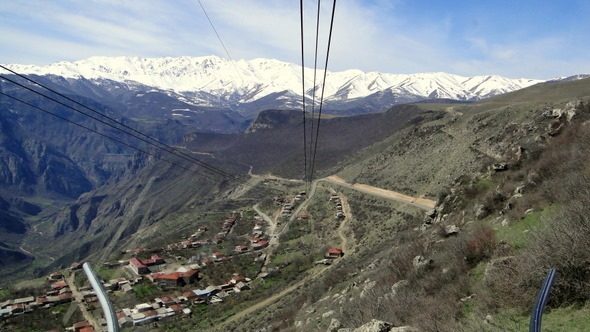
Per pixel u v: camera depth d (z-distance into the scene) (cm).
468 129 12506
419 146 14725
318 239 10275
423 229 3428
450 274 1644
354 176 16288
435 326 1165
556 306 1041
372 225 9856
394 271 2320
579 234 1076
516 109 11269
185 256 9212
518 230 1664
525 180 2364
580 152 2083
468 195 2964
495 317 1092
